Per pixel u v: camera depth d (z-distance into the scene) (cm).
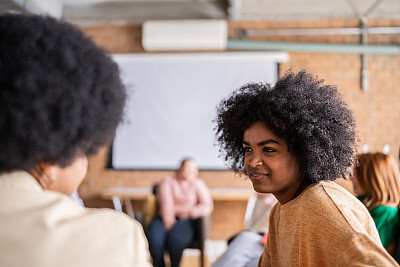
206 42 470
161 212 357
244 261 175
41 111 55
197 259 423
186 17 490
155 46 480
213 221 479
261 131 97
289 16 482
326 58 478
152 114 498
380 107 470
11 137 55
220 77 493
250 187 475
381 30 475
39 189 59
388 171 173
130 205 479
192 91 496
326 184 91
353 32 477
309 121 94
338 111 99
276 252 109
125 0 493
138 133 496
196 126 493
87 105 60
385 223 165
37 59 56
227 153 119
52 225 53
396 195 170
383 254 73
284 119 94
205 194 369
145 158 493
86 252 53
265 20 486
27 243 51
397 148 465
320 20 482
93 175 491
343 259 77
